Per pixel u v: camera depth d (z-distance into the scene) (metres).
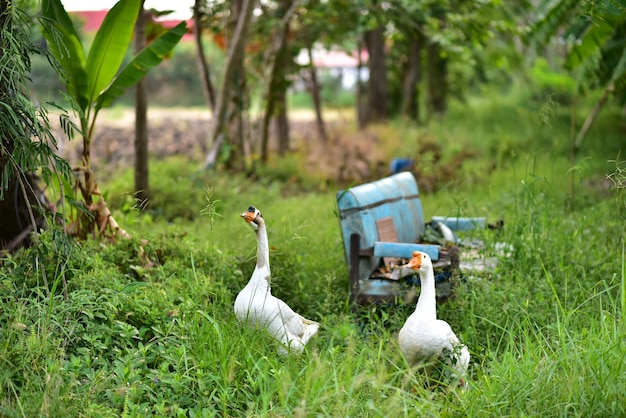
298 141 22.41
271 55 18.42
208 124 32.00
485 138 19.81
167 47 7.60
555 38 20.27
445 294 6.50
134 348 5.21
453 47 16.36
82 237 7.36
